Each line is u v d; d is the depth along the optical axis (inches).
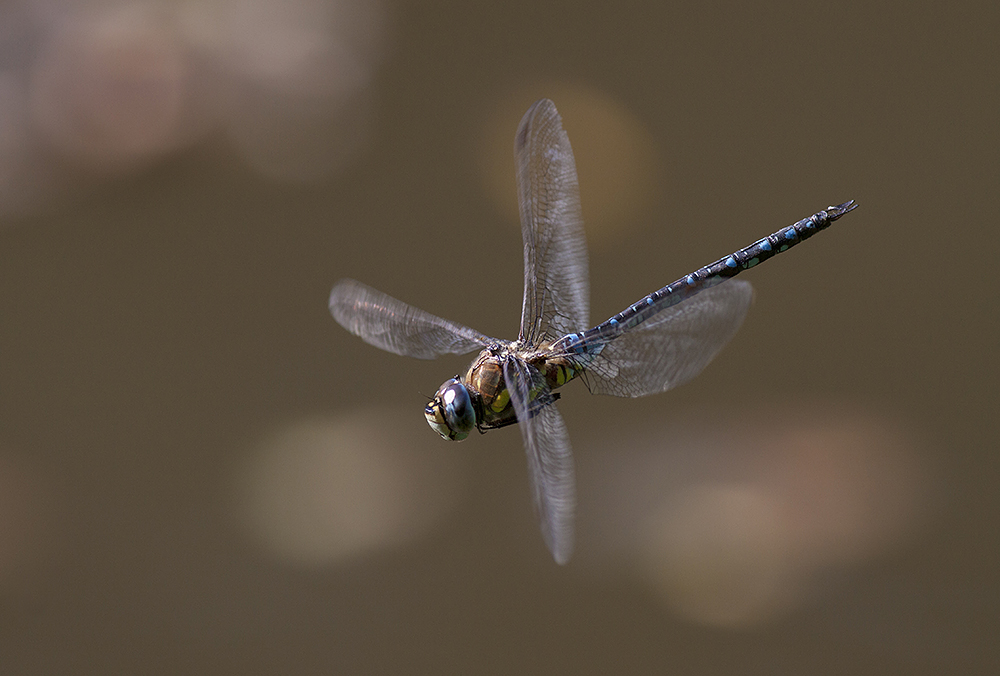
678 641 75.9
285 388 98.0
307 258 112.5
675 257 105.9
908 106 122.4
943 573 76.2
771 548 78.4
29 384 99.9
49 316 108.2
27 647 76.1
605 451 87.8
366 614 76.3
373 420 93.9
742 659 75.6
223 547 82.8
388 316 71.5
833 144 118.6
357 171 123.3
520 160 71.6
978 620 75.7
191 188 123.9
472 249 110.7
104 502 87.3
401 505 85.2
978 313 98.4
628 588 77.1
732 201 112.3
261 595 78.6
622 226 110.3
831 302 102.3
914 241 107.8
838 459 82.7
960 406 89.3
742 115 123.3
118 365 101.7
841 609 76.0
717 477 83.8
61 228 120.4
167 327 106.0
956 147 116.9
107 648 76.1
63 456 91.7
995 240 106.1
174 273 112.7
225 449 91.9
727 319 70.9
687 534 79.5
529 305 71.5
